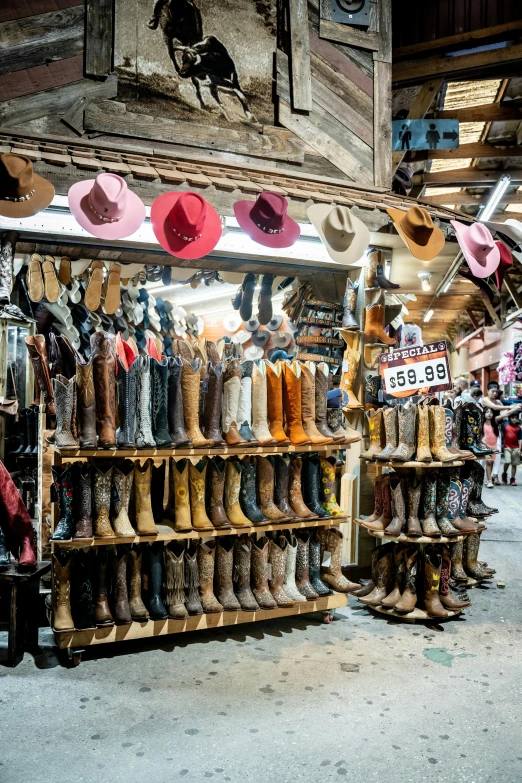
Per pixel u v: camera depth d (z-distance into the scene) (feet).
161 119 15.35
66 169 13.10
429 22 24.50
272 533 13.37
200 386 12.69
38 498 14.21
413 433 14.19
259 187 15.08
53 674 10.67
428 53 24.21
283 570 12.83
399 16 24.81
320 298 18.62
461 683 10.57
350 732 8.91
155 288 25.41
